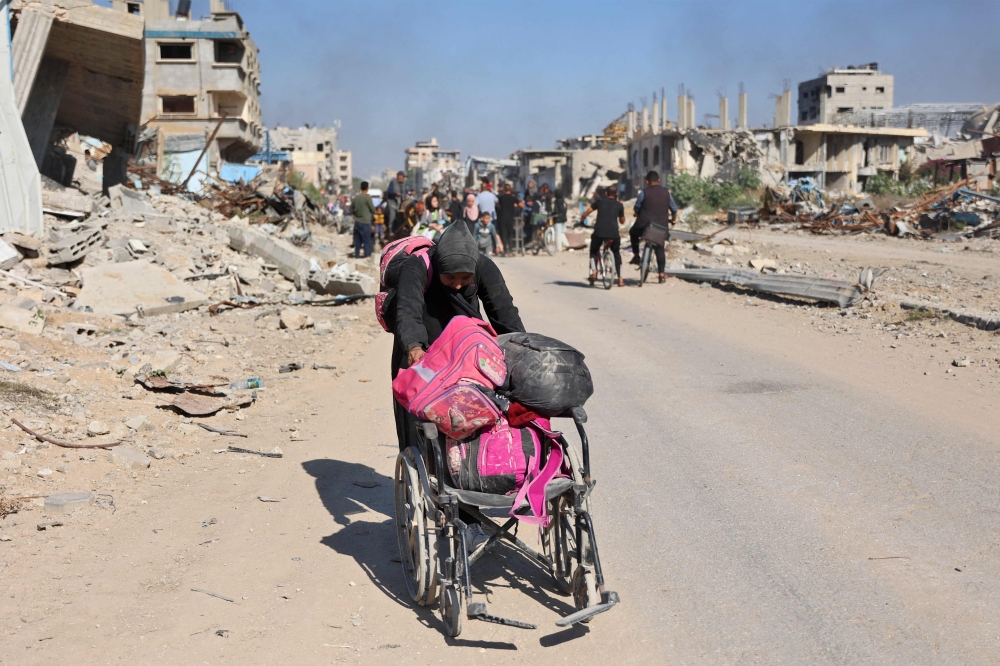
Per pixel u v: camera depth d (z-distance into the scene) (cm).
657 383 860
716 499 545
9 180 1266
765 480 573
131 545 485
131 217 1611
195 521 526
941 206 2920
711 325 1179
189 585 439
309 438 709
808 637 379
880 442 638
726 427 698
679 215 3794
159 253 1416
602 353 1017
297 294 1428
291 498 573
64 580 436
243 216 2486
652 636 388
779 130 6016
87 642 378
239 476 613
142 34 1681
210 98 5456
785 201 3803
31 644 373
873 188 4938
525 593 439
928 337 1003
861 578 430
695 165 5800
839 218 3219
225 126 5447
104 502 538
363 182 2150
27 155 1272
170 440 677
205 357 943
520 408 395
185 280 1340
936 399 749
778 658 364
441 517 398
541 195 3036
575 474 395
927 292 1431
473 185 8856
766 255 2231
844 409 731
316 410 793
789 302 1327
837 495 540
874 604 404
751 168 5419
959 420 684
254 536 508
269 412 782
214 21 5434
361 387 884
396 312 435
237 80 5450
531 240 2778
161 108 5472
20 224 1271
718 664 363
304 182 4850
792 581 432
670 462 621
